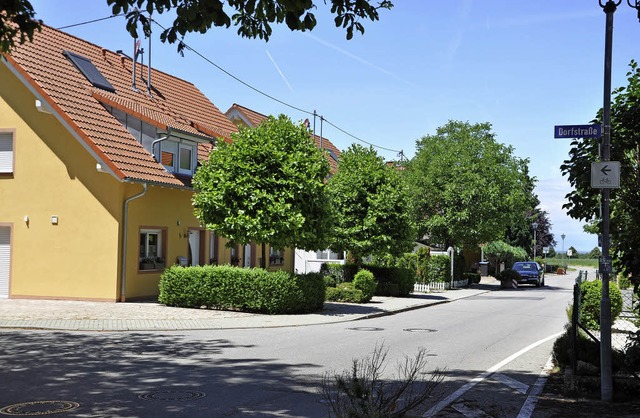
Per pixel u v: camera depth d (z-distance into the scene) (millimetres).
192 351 12508
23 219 21453
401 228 28625
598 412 8156
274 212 18938
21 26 6910
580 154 9711
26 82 20547
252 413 7766
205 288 19562
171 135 23531
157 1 7145
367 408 5977
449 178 41188
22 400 8188
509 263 63938
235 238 19609
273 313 19281
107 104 22453
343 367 11039
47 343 12992
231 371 10500
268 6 7387
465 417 7867
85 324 15695
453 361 12242
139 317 17250
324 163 20484
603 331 8938
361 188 28266
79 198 20969
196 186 20266
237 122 38250
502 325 19141
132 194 21188
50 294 21141
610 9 8719
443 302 28359
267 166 19625
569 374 9797
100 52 26703
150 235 22656
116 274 20547
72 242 21000
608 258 8922
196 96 31797
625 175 9438
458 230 40344
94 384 9234
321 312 20516
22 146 21547
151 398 8430
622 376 9648
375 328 17375
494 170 41594
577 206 9875
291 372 10500
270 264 31656
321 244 20484
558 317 22281
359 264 29938
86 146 20234
